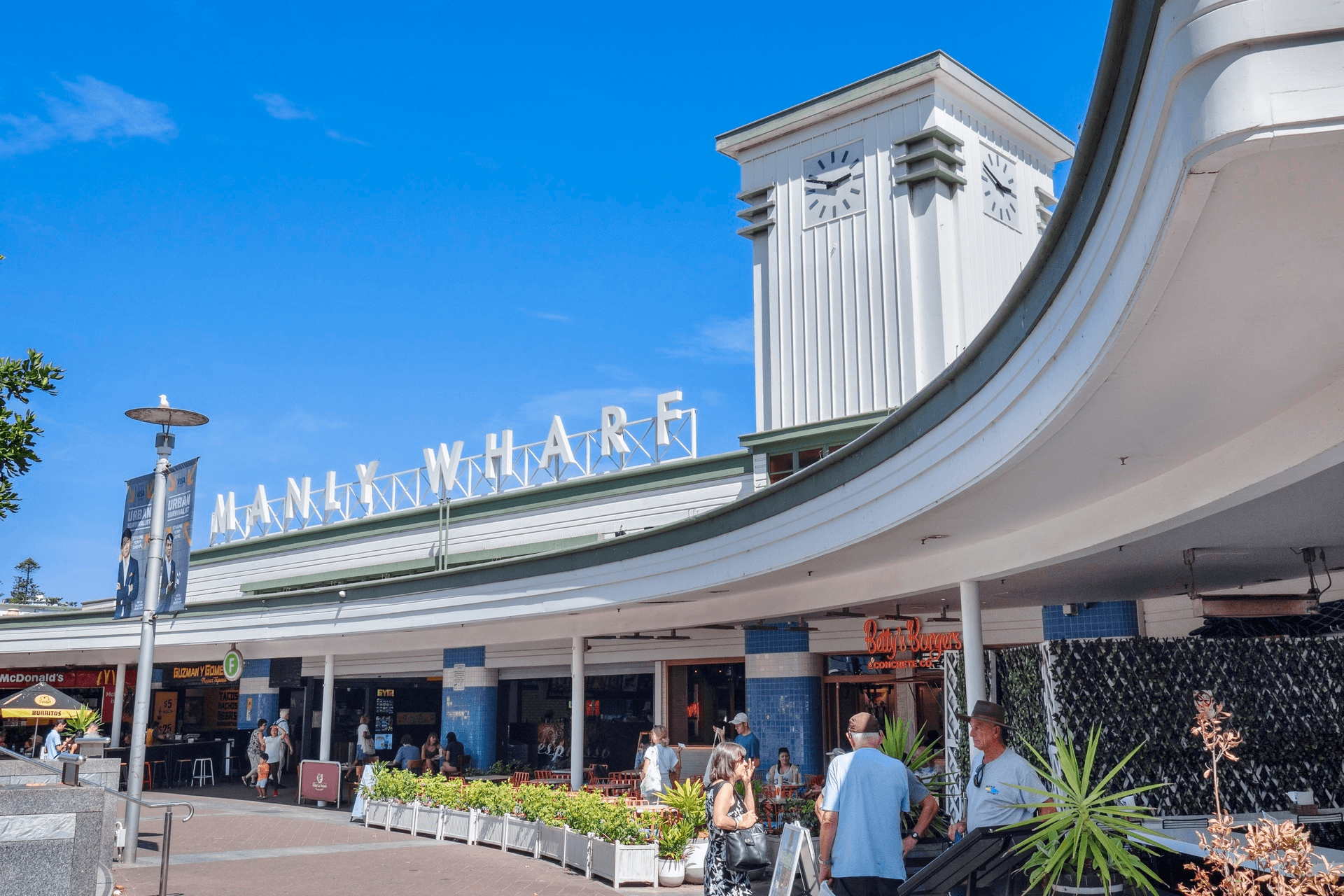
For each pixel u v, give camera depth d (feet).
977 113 81.82
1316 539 35.27
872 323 77.00
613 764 73.61
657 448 78.48
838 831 20.79
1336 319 16.80
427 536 92.99
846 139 81.25
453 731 81.00
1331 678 29.14
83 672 107.45
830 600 49.47
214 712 109.19
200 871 42.73
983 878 19.85
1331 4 10.83
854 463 38.27
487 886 38.93
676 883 39.11
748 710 64.80
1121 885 18.86
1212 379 19.95
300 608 79.77
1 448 23.80
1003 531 37.17
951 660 40.11
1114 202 16.39
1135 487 30.01
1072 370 21.01
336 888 38.42
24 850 23.52
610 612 63.46
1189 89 11.75
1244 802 28.02
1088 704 27.99
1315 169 11.92
